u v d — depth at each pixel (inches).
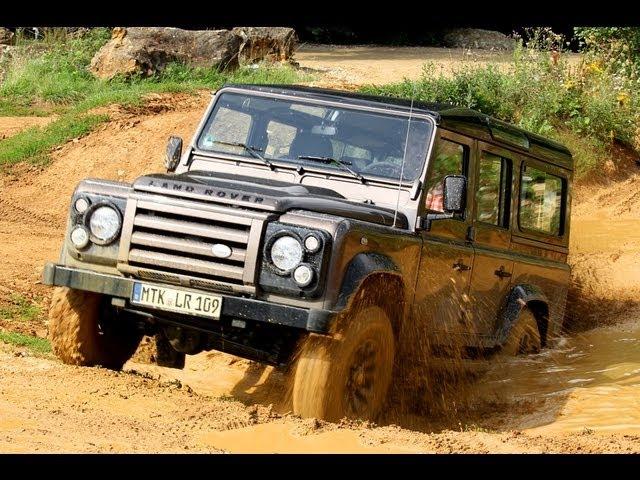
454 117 433.1
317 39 2235.5
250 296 360.8
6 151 969.5
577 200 1058.7
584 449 339.9
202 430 335.6
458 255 436.1
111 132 1005.8
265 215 359.3
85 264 384.2
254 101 443.8
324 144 425.7
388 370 388.2
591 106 1207.6
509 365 492.4
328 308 354.3
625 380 484.4
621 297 668.7
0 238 751.1
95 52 1374.3
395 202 408.2
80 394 369.1
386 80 1449.3
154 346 511.2
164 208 368.8
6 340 461.4
